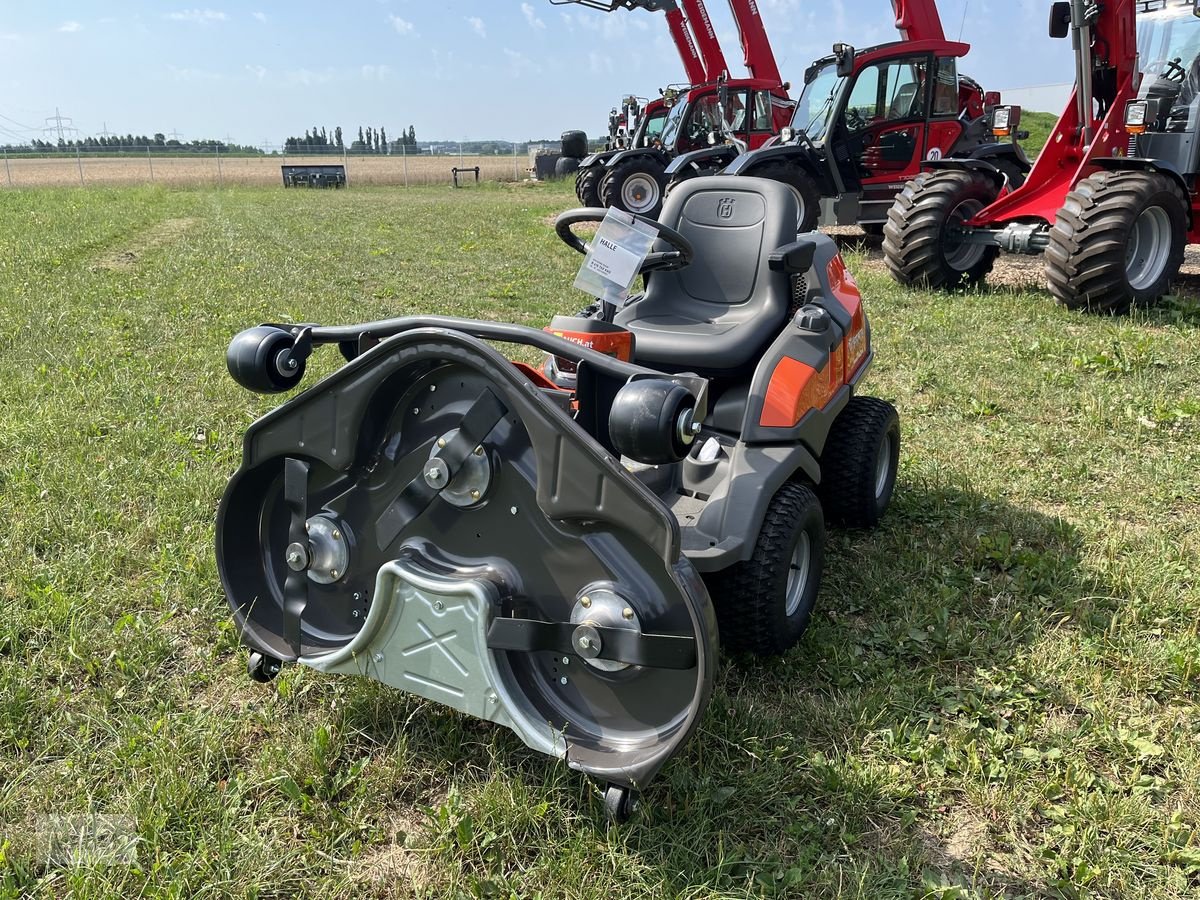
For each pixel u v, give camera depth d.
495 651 2.28
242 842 2.22
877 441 3.83
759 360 3.41
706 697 2.09
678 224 3.81
